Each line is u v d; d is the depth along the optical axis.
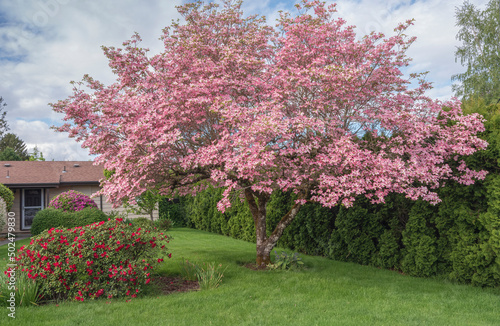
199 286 6.35
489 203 5.93
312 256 9.57
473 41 20.28
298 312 4.85
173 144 6.09
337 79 5.82
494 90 18.95
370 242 8.29
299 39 6.61
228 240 12.99
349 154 5.54
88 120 6.36
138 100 6.20
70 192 13.98
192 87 5.91
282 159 6.37
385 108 6.50
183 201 18.73
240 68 6.49
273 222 11.16
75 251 5.55
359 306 5.09
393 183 6.04
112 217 15.84
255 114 5.99
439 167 6.37
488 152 6.11
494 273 5.90
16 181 16.55
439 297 5.57
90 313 4.79
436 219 6.88
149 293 5.88
